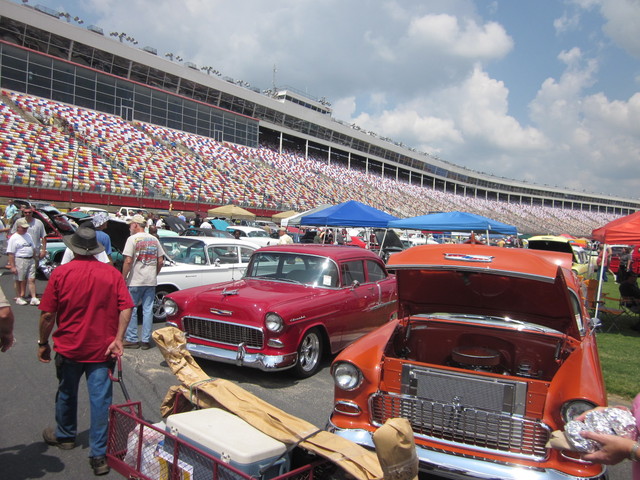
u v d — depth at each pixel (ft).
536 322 12.92
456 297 13.38
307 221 44.88
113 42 126.52
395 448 7.27
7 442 12.01
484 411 10.33
